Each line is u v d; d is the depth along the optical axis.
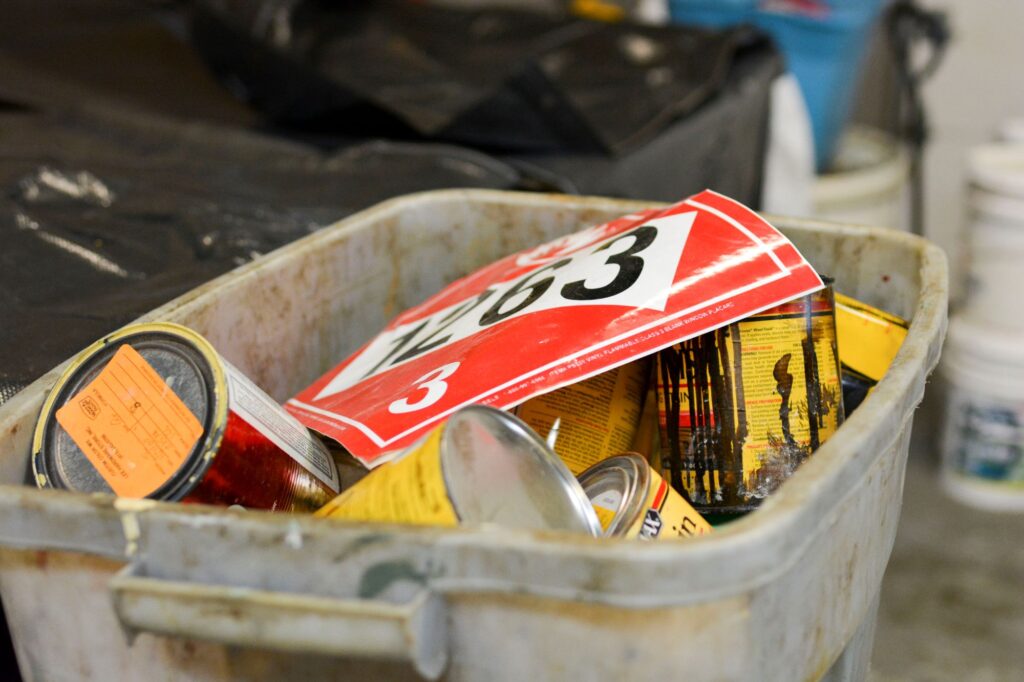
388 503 0.48
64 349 0.68
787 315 0.60
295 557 0.41
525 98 1.18
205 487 0.52
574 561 0.38
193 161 1.05
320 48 1.37
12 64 1.33
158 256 0.84
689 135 1.25
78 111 1.20
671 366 0.61
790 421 0.60
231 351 0.69
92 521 0.43
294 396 0.75
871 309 0.68
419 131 1.20
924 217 2.54
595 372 0.56
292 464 0.58
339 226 0.78
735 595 0.39
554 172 1.10
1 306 0.74
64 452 0.54
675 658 0.41
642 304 0.57
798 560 0.43
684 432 0.61
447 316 0.71
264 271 0.70
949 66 2.40
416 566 0.40
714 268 0.58
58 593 0.48
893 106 2.47
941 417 2.15
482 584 0.40
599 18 1.57
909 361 0.52
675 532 0.55
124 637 0.46
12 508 0.45
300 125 1.28
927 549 1.86
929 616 1.69
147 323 0.58
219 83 1.42
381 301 0.83
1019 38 2.31
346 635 0.40
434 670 0.41
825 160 2.07
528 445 0.51
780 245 0.59
